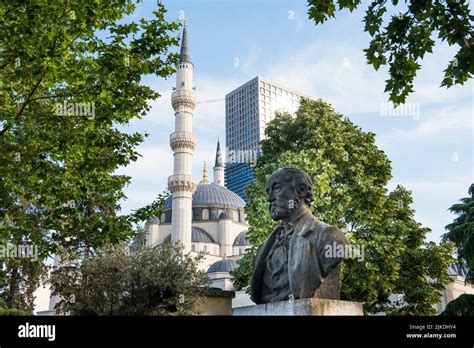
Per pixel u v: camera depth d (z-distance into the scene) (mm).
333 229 8312
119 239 17266
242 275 29484
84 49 16234
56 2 14539
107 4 15844
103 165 16984
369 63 10609
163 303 25078
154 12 16656
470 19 9398
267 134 34688
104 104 16281
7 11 14141
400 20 10023
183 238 71688
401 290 31656
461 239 23031
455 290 59500
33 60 14250
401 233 29906
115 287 24141
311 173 27375
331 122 31844
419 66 10336
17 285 28625
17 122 15492
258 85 130875
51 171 16219
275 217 9219
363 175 30422
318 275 7961
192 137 76625
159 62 16875
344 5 10312
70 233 17031
